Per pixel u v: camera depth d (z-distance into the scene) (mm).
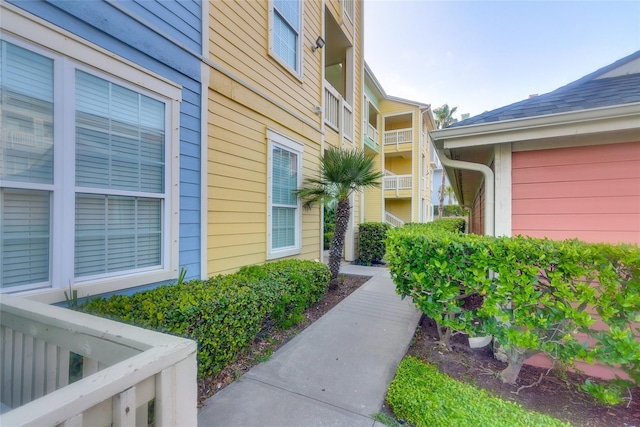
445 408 1945
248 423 1971
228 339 2561
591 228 2676
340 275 6609
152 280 2859
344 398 2264
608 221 2627
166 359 1014
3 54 1923
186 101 3275
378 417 2045
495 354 2891
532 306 2246
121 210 2650
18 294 1970
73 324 1303
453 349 3113
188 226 3297
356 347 3143
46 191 2137
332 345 3188
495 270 2303
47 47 2115
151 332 1206
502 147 2953
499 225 2953
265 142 4648
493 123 2736
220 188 3764
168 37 3057
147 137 2855
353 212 8820
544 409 2098
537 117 2564
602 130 2416
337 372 2639
